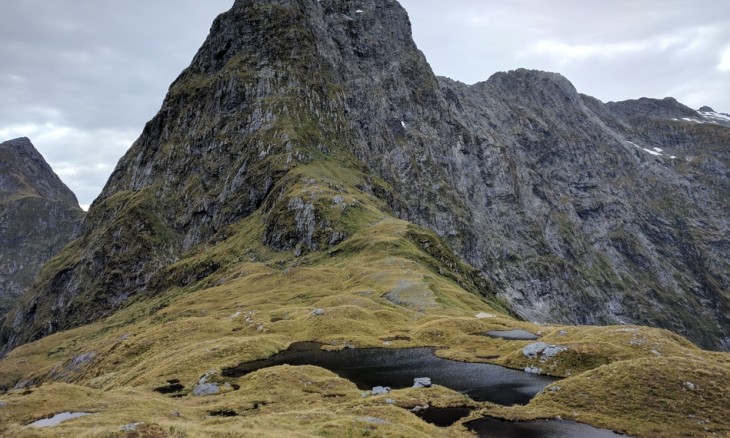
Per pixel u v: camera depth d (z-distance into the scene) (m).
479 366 74.62
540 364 69.56
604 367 53.94
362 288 156.50
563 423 45.50
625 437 41.91
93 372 118.25
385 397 55.19
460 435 42.72
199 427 39.38
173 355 96.94
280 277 197.75
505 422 46.25
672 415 44.44
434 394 56.44
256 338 97.38
